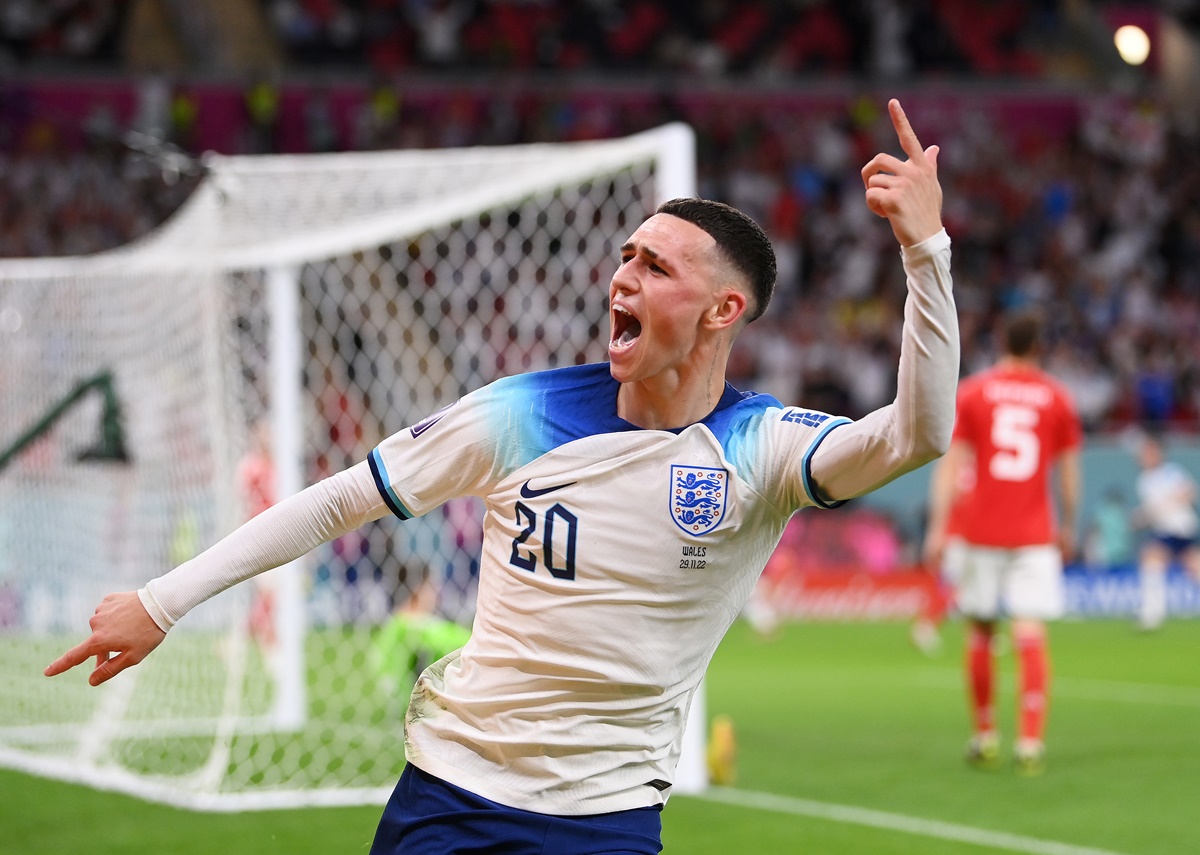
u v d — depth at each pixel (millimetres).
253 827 21141
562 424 9305
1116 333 78688
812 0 92625
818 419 9305
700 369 9273
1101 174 88938
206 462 26203
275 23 83875
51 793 23719
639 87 83250
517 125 80500
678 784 24562
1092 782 25328
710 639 9578
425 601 38875
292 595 30297
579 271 31891
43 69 71812
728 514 9188
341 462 39094
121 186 70250
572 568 9148
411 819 9484
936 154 8414
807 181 85125
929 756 28109
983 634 27109
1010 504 26484
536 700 9250
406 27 85750
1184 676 42188
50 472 31859
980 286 82562
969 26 94250
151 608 9086
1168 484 58094
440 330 37219
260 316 33969
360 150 76812
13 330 32594
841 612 63469
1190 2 97438
